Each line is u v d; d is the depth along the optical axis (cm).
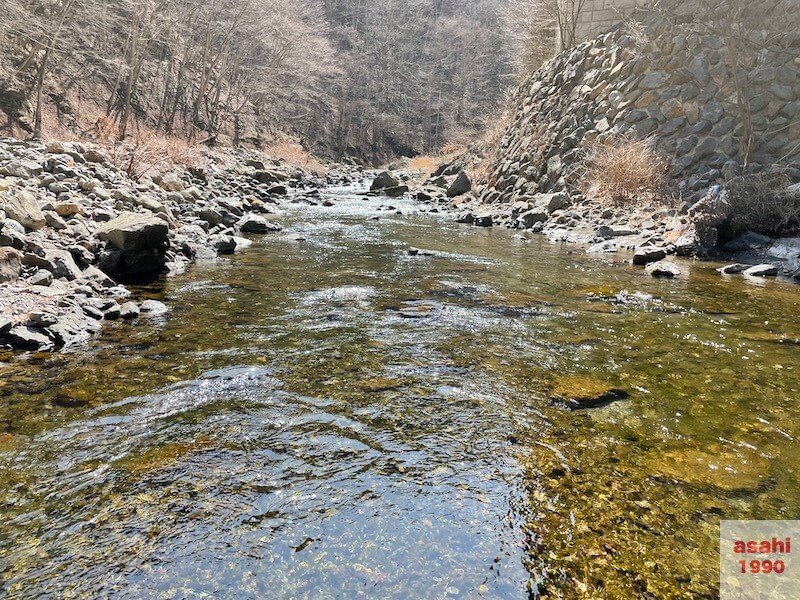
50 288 428
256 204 1230
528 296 528
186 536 187
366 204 1474
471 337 399
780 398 305
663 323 448
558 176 1217
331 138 5056
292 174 2325
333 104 5181
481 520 199
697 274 659
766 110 962
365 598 164
